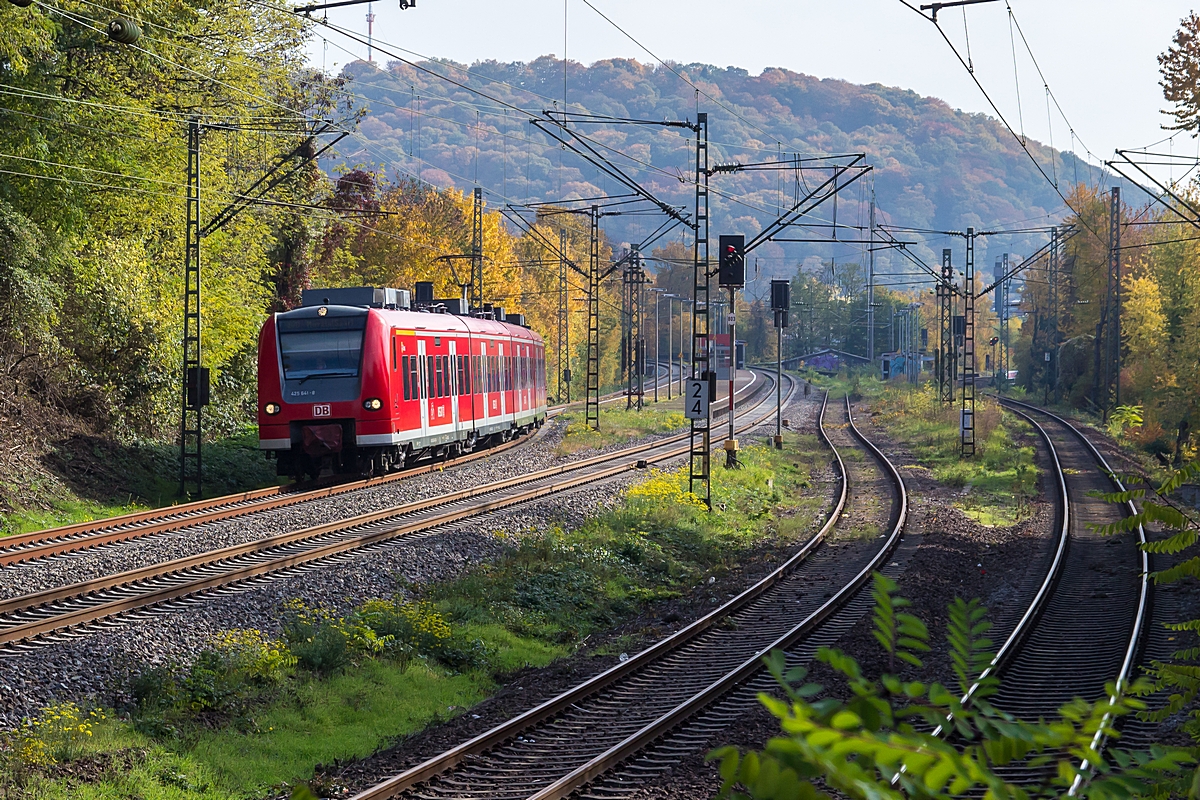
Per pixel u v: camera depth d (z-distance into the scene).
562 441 77.75
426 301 69.94
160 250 61.97
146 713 20.66
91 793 16.56
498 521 41.25
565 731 20.66
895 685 3.74
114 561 31.53
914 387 147.88
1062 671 24.78
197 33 58.94
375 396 50.75
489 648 28.14
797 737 3.06
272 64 67.31
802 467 74.75
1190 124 64.81
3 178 48.16
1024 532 46.94
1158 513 9.40
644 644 28.67
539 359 84.94
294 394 50.66
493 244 125.62
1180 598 31.95
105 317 55.41
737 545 45.12
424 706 23.36
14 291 47.12
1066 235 143.75
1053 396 143.12
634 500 49.78
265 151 70.69
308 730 21.23
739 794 3.29
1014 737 3.77
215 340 63.34
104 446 50.97
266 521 39.34
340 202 91.88
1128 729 19.47
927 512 51.06
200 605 26.80
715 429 99.06
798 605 32.12
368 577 31.39
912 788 3.41
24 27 41.88
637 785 17.09
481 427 65.62
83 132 50.47
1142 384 102.56
